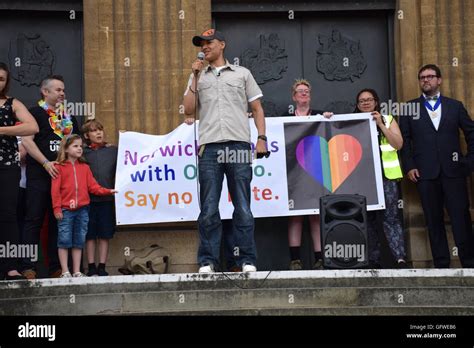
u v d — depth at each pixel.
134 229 14.92
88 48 15.36
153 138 14.72
